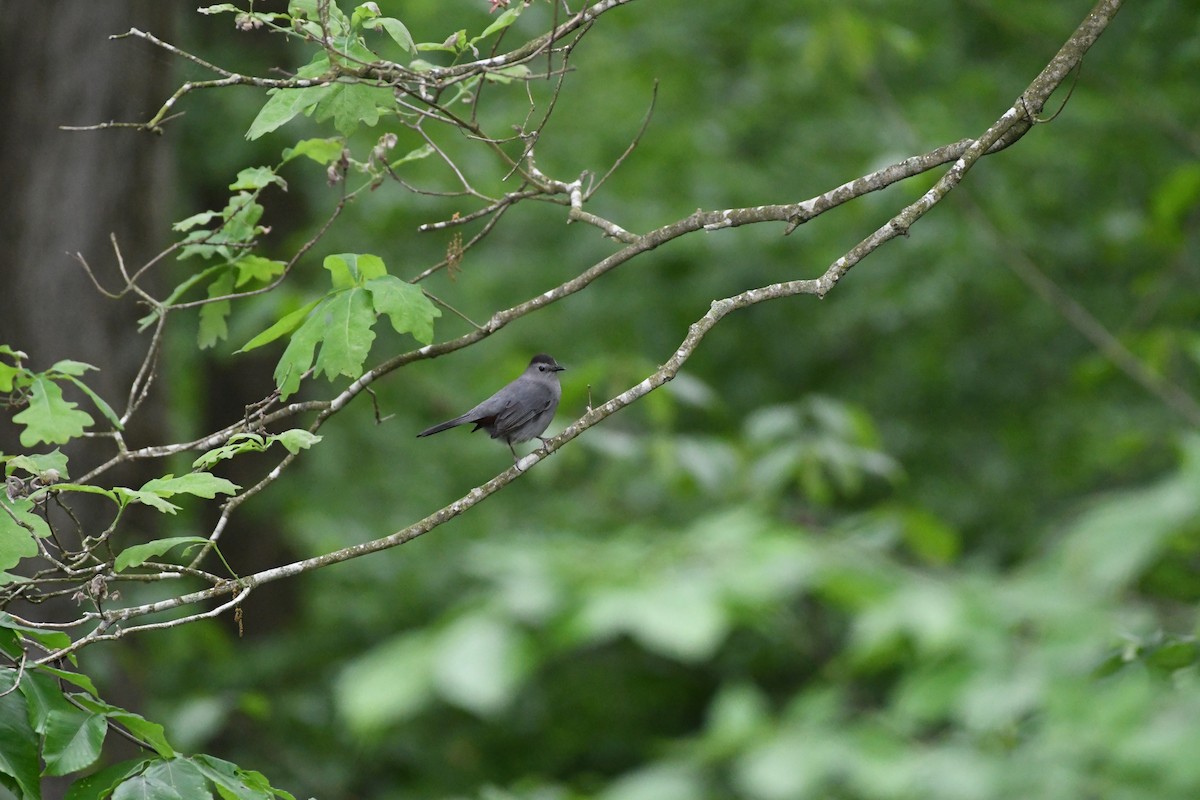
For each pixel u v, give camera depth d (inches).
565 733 801.6
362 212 710.5
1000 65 831.1
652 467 616.4
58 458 211.0
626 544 388.5
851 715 421.1
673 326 848.3
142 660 522.0
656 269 854.5
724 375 874.1
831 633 609.0
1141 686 303.6
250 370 682.2
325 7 217.8
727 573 363.6
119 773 187.3
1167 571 414.0
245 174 259.6
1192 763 305.0
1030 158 772.0
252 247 264.2
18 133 419.5
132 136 430.9
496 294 813.9
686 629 345.7
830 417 440.5
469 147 752.3
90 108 422.3
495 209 253.6
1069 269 808.9
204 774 187.9
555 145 792.3
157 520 454.6
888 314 794.2
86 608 406.0
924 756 361.4
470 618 376.5
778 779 372.8
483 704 360.5
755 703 419.2
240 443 221.1
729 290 837.2
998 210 745.6
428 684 369.1
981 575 373.7
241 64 650.8
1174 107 713.0
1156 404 748.0
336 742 674.2
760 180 824.3
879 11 768.3
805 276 821.2
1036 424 819.4
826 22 590.2
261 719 619.2
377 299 224.1
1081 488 787.4
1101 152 783.1
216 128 653.3
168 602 206.5
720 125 837.2
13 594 206.1
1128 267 786.8
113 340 429.4
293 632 707.4
